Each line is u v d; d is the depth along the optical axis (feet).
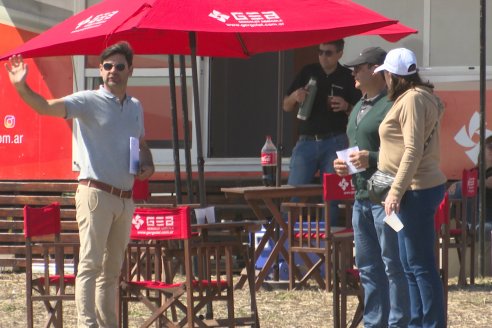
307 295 106.22
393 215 70.13
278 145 108.68
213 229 80.02
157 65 128.16
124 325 81.20
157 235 76.69
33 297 79.82
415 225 71.87
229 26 75.51
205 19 76.07
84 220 77.10
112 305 78.95
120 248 78.69
